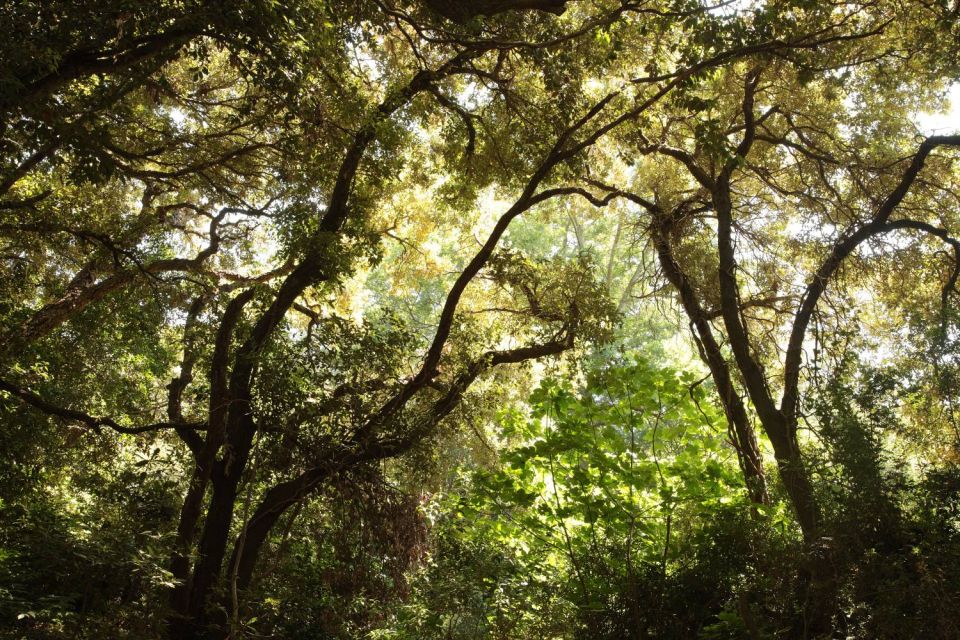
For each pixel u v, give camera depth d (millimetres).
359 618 11367
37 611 6926
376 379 10969
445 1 8477
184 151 13000
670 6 10016
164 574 7832
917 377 9664
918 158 11102
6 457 11367
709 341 12000
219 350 10594
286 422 9961
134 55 7727
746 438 10773
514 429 10945
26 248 12625
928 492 7254
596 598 9289
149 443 11344
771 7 10133
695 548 9102
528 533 10852
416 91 11930
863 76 13070
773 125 14086
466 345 11844
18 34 6746
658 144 13273
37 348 12359
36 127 7617
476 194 14422
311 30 7785
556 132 12266
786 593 7430
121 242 12328
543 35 10938
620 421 10430
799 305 11836
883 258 13125
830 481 7406
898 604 6438
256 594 9906
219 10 7082
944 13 9898
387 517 10984
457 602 9445
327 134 10383
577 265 12281
